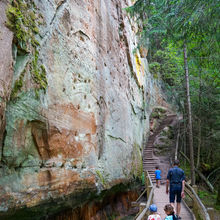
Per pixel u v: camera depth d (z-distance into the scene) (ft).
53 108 19.42
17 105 15.20
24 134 16.03
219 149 61.52
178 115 88.48
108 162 33.19
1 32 13.52
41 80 17.79
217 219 34.96
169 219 15.05
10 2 15.05
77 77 24.90
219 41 27.78
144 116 72.38
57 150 19.66
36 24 18.12
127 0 56.54
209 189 54.08
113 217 34.40
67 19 23.71
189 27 27.30
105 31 37.37
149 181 40.86
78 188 22.48
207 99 58.95
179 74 67.67
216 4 24.07
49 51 19.66
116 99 40.93
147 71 83.05
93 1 32.30
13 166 15.01
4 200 13.53
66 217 21.72
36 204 16.24
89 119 26.99
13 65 14.38
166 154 70.18
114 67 41.75
